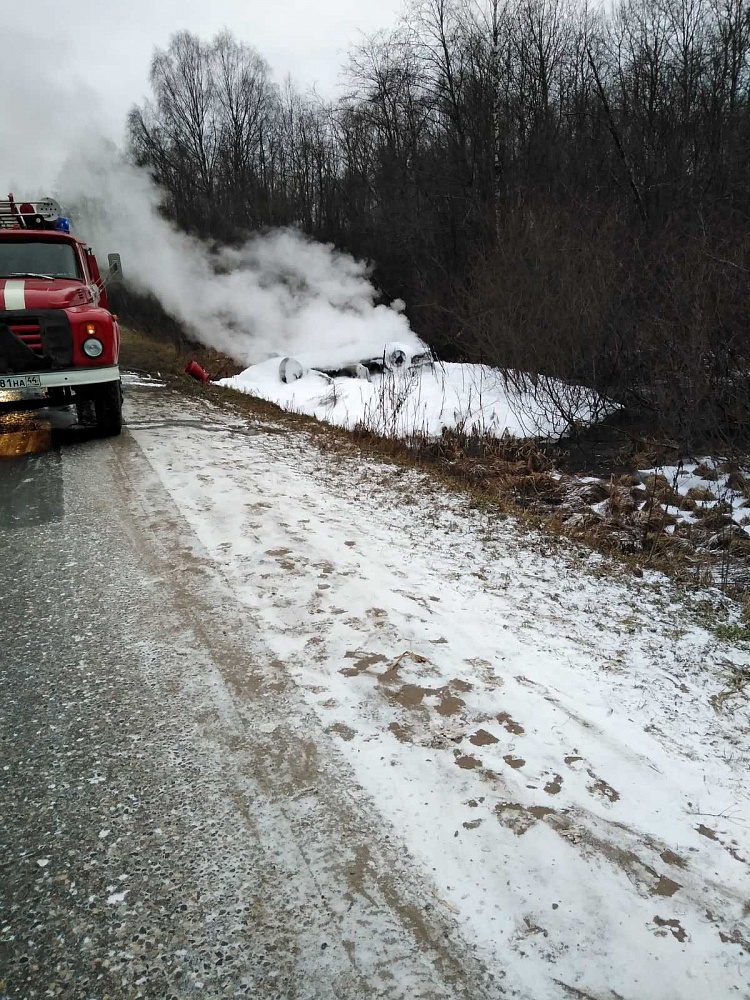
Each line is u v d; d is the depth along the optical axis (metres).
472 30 20.09
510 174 19.11
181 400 9.85
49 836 2.11
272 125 31.64
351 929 1.83
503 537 5.14
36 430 7.41
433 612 3.64
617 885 2.01
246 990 1.66
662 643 3.61
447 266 19.20
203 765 2.42
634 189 15.11
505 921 1.87
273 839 2.11
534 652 3.32
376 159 22.98
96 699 2.77
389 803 2.27
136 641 3.20
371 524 5.05
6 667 2.99
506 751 2.56
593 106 19.02
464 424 11.05
